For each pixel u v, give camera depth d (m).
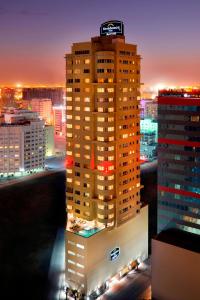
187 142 140.25
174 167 145.62
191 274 134.00
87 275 148.00
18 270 169.38
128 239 169.25
